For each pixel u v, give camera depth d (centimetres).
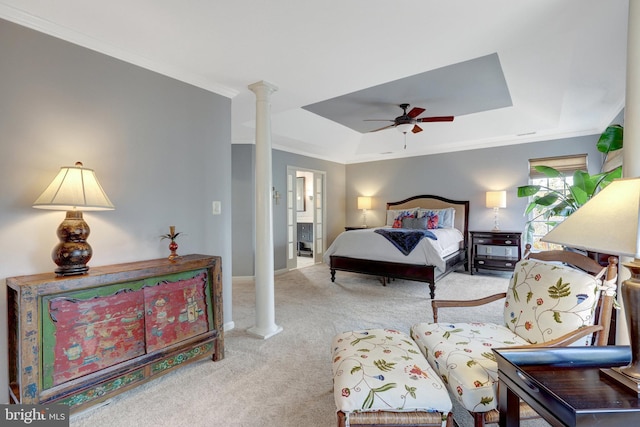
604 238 98
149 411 179
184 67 256
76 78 205
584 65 265
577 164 477
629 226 94
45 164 193
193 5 176
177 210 263
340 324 311
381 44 221
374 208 687
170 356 209
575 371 110
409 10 182
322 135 529
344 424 129
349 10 182
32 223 188
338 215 712
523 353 121
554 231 119
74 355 169
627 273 168
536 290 179
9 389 176
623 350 120
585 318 154
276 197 561
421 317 329
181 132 266
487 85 348
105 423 169
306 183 774
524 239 520
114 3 174
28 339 154
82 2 172
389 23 195
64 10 180
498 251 538
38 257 190
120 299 189
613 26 203
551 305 167
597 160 463
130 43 218
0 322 176
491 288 444
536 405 101
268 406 183
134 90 235
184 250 269
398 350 163
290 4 176
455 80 333
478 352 157
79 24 195
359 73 268
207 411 179
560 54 254
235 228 518
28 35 186
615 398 92
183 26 198
